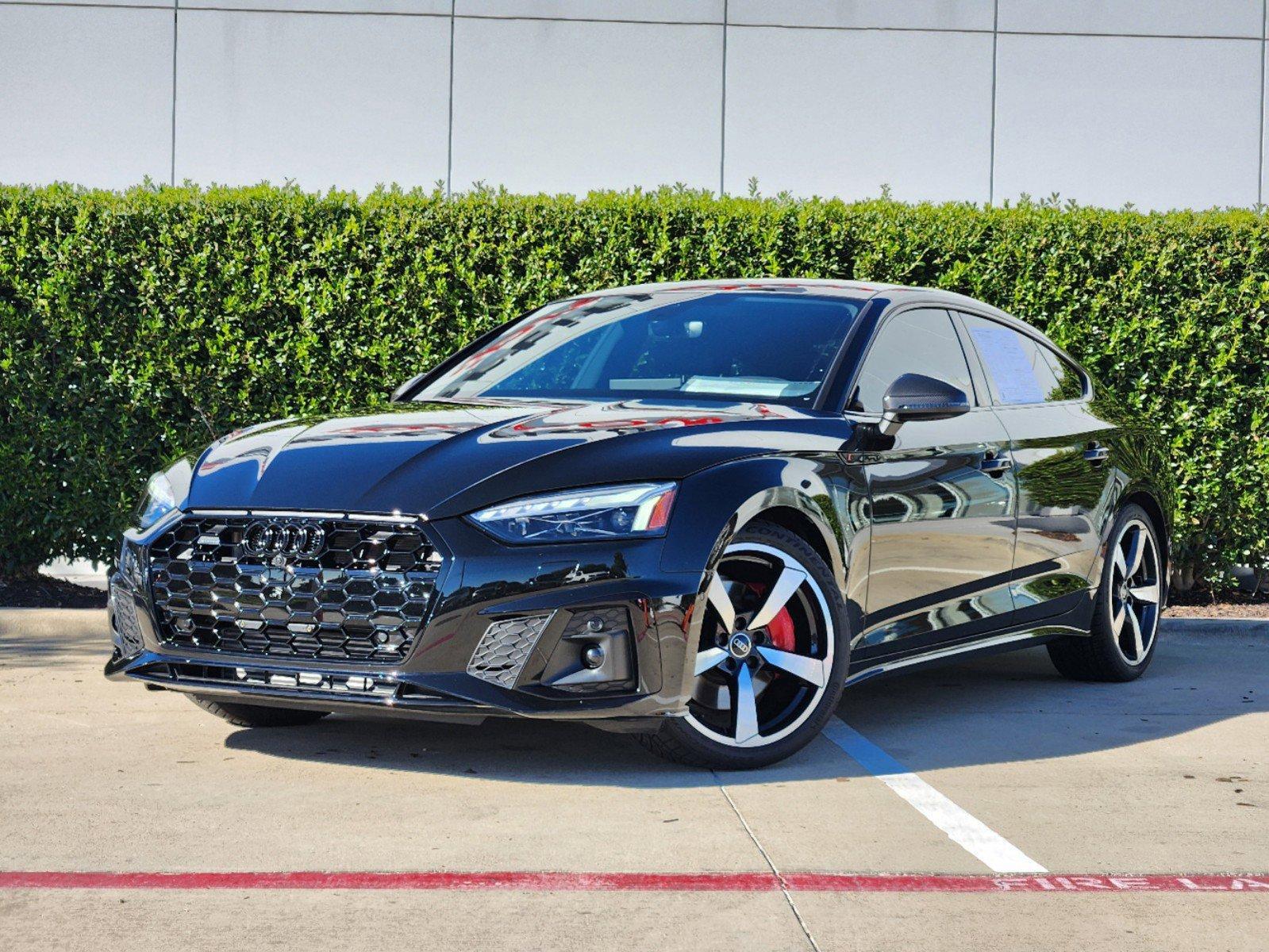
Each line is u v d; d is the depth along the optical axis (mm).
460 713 3678
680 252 7387
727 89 9992
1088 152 10125
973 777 4098
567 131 9961
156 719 4770
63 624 6781
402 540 3752
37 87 9797
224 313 7348
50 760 4156
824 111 10031
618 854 3250
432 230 7363
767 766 4148
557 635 3725
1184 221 7625
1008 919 2859
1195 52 10117
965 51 10062
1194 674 6148
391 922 2777
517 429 4109
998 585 5020
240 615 3881
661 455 3953
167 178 9828
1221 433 7695
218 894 2936
